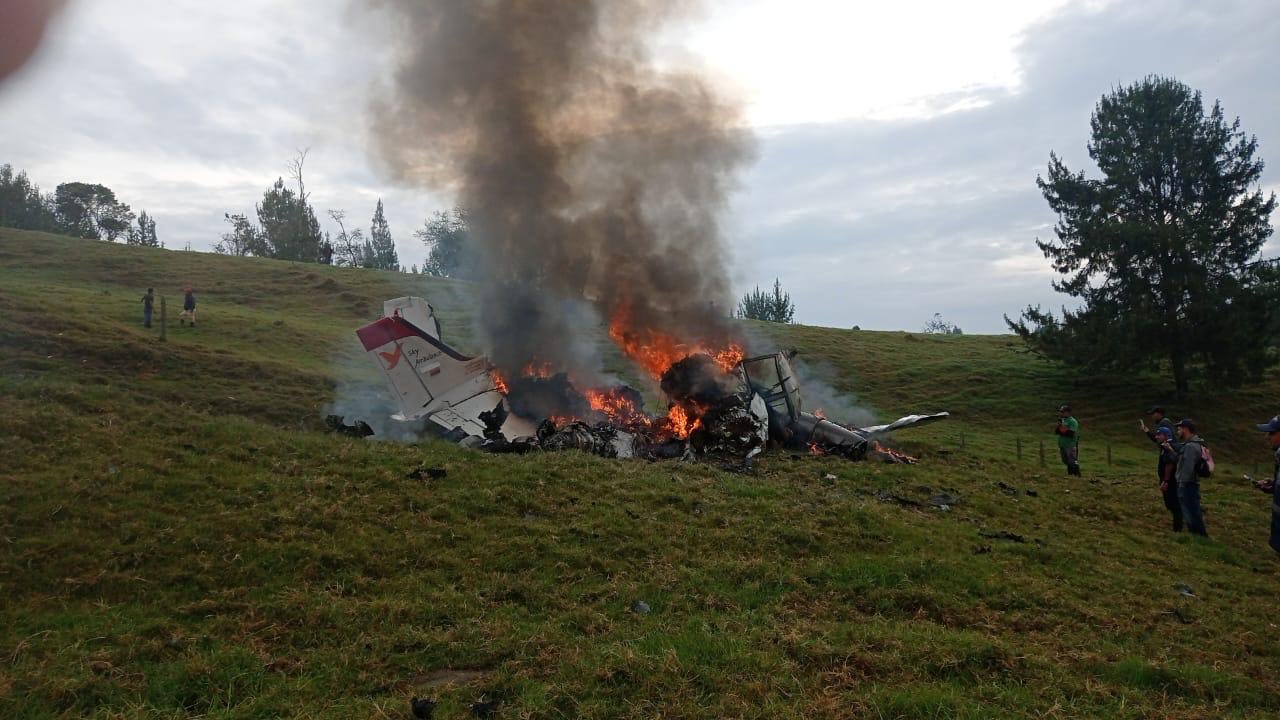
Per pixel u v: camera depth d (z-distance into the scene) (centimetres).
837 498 1069
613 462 1161
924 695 530
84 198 8369
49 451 916
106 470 877
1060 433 1655
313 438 1135
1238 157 3297
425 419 1412
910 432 2348
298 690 526
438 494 916
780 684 543
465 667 572
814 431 1489
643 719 494
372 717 489
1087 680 587
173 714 493
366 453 1062
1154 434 1262
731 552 822
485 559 760
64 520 749
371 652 580
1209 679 605
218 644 580
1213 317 3055
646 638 611
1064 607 745
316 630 609
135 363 1877
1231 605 821
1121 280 3331
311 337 2677
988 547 909
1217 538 1145
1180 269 3167
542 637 602
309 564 714
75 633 579
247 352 2258
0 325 1941
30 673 520
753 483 1110
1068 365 3369
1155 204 3388
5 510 750
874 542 881
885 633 639
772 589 734
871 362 3547
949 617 700
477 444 1254
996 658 603
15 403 1073
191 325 2573
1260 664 662
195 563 700
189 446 1002
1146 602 787
